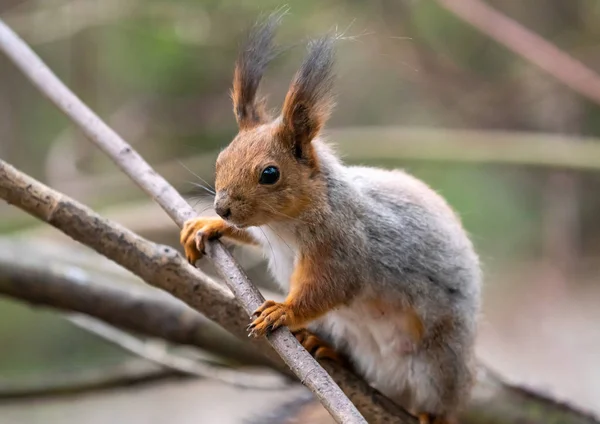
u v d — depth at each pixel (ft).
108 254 19.84
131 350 29.55
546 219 59.98
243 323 20.30
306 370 16.67
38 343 48.75
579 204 62.13
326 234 21.16
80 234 19.63
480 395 28.12
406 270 22.82
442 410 24.02
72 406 44.14
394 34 48.39
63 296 28.32
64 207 19.49
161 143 51.06
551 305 56.85
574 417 28.07
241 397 45.11
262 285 38.19
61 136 49.60
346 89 54.34
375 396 22.98
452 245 23.97
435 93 53.26
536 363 49.83
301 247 21.33
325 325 24.59
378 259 22.31
